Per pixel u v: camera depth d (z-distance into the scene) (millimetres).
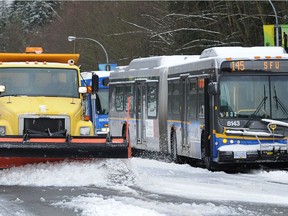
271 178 26203
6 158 22562
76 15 118125
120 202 18516
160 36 76688
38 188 22031
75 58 28062
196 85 31625
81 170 23047
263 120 28875
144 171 27719
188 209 17766
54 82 26609
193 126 32062
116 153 22859
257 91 29188
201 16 71562
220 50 30344
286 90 29328
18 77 26453
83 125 25219
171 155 36062
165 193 21156
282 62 29422
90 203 18359
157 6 86938
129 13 94625
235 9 71875
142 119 40312
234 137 28812
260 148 28656
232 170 30344
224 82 29141
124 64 95625
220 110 28984
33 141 22719
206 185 23516
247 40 70875
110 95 47875
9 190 21500
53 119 24859
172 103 35719
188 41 75188
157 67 38344
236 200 19906
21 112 24703
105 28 101062
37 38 143250
